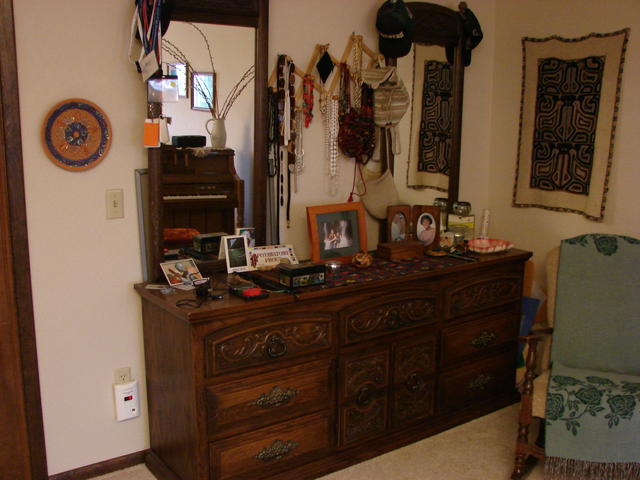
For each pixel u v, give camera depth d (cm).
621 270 254
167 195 233
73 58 213
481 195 348
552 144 316
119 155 227
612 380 233
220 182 244
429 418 273
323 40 270
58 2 208
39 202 214
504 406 303
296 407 226
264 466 222
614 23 285
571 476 227
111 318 235
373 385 248
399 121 295
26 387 221
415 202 311
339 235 276
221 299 210
